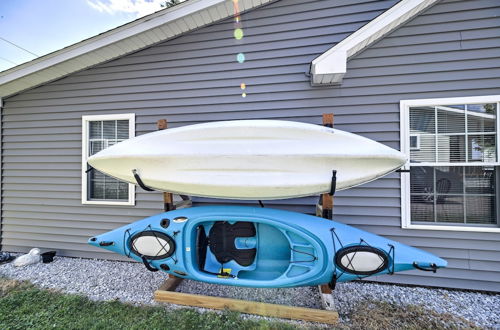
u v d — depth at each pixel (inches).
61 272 126.5
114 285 113.1
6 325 85.5
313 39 120.5
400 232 111.7
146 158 95.1
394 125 111.7
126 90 139.6
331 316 85.3
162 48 135.6
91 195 145.3
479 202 105.0
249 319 88.1
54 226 148.6
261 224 100.3
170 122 135.3
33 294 104.7
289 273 90.5
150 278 119.6
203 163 92.6
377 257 83.4
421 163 108.3
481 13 104.5
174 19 121.4
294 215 93.0
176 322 86.4
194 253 97.7
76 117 145.5
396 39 111.2
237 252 100.1
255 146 88.7
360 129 115.1
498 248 102.3
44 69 134.3
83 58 133.4
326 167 88.0
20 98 152.8
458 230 105.7
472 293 104.0
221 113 130.0
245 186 92.0
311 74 116.2
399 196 111.9
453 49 106.6
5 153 155.9
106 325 85.3
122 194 141.9
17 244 154.4
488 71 103.8
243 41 127.3
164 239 95.6
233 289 108.0
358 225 115.8
